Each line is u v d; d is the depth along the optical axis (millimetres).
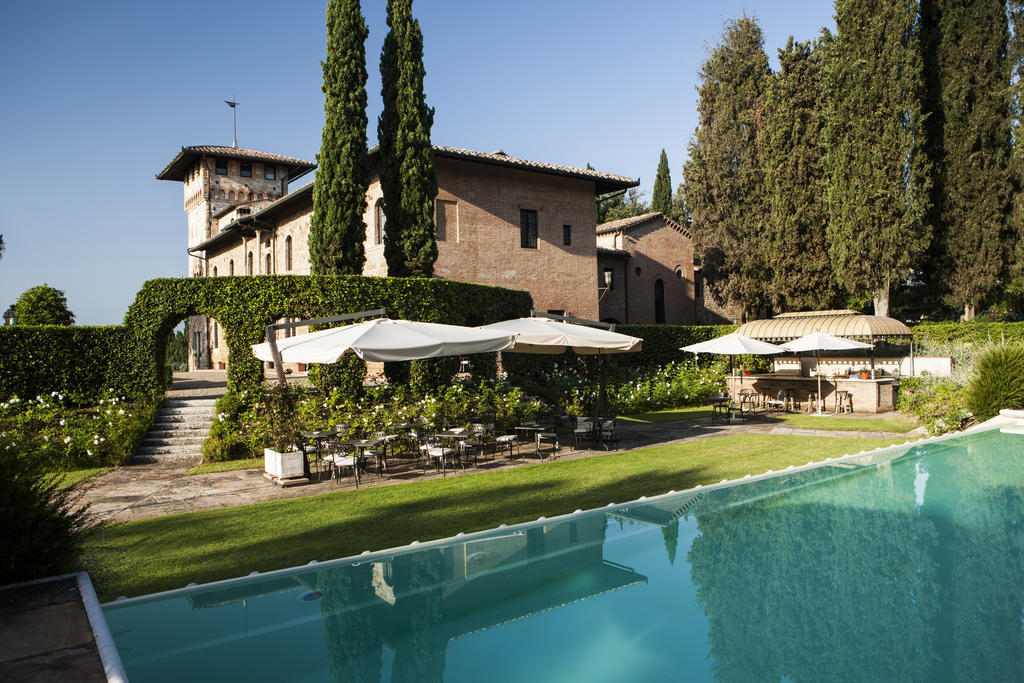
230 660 4805
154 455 14281
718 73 32875
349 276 16359
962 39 24453
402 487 10719
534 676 4547
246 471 12547
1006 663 4672
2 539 5098
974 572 6480
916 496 9289
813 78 28531
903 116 24328
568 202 29688
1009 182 24031
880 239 24375
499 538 7727
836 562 6828
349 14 19531
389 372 18438
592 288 30359
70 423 13703
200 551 7312
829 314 23797
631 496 9711
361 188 19469
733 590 6156
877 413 20438
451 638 5234
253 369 15562
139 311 15883
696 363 26562
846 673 4523
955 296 25234
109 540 7758
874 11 24609
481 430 13273
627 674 4523
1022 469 10734
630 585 6285
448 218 25641
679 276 40625
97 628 4168
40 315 28250
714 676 4543
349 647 5023
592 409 20359
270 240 34375
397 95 20297
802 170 28422
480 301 19703
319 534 7957
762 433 16312
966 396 15156
